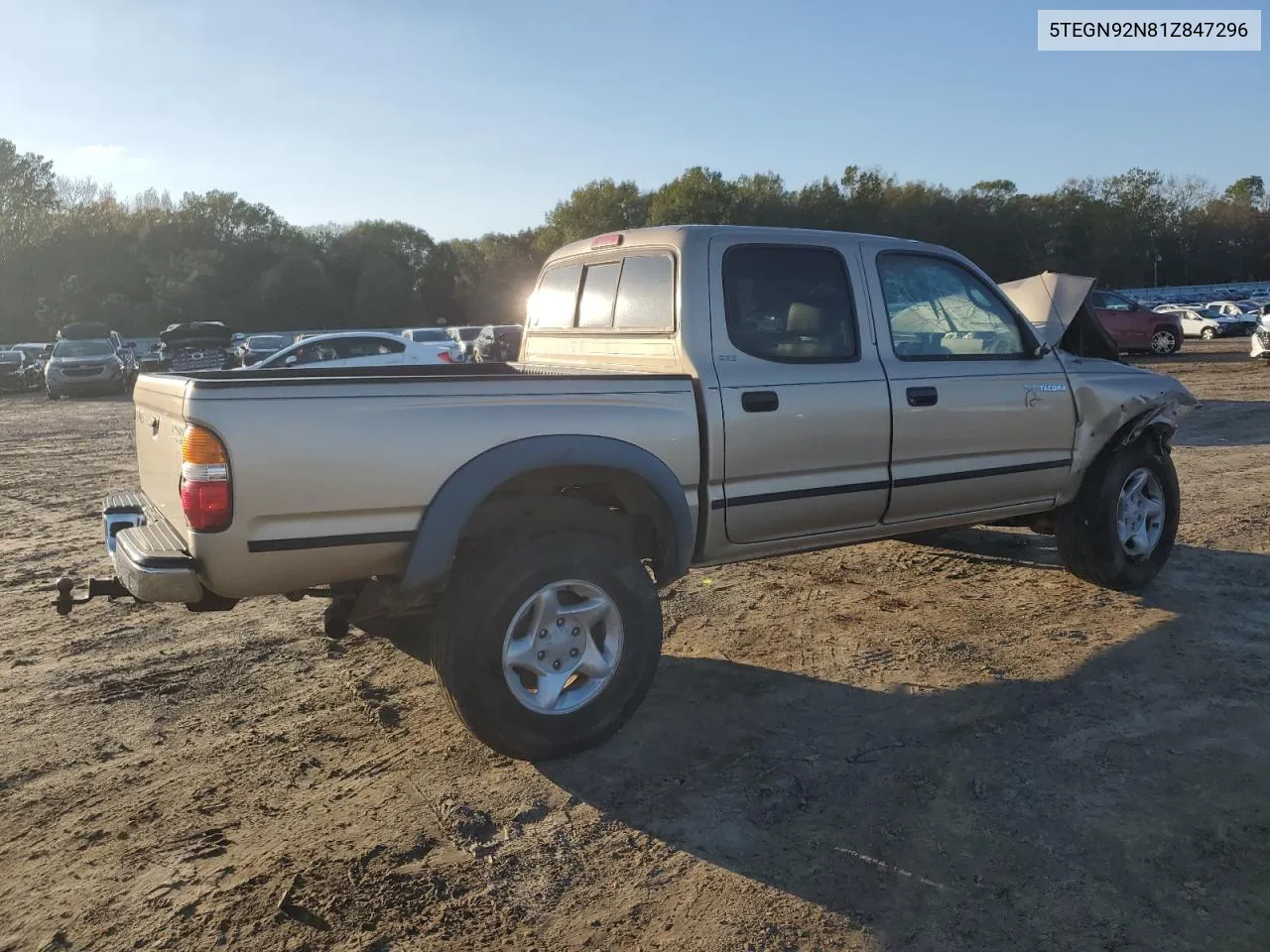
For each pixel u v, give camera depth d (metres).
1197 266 71.88
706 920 2.60
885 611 5.16
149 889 2.79
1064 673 4.21
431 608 3.46
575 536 3.46
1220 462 9.38
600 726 3.53
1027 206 62.78
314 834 3.06
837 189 61.28
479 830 3.07
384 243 66.69
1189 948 2.45
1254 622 4.79
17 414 21.27
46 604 5.62
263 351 25.88
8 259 55.19
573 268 4.79
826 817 3.10
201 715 4.00
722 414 3.83
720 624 5.01
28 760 3.61
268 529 3.01
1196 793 3.19
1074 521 5.18
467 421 3.28
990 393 4.63
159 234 61.19
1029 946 2.47
